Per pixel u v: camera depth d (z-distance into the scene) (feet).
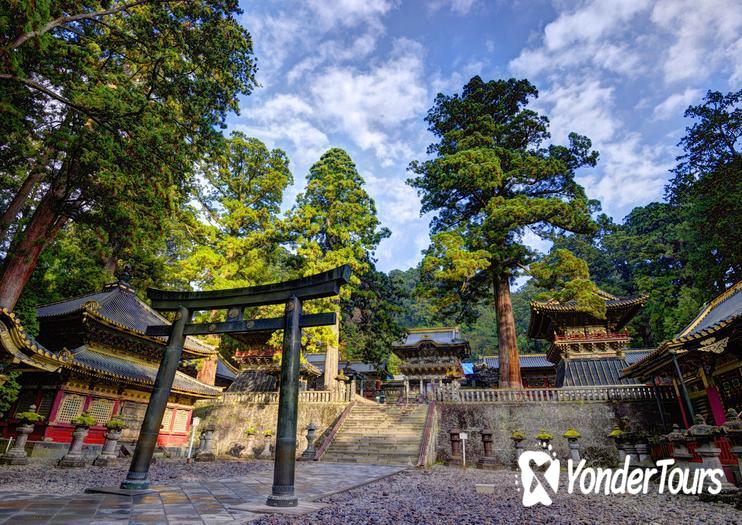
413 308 209.97
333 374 86.89
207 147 42.50
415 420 58.08
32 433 42.37
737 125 85.61
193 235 85.15
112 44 38.22
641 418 51.57
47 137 32.50
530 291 203.51
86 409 46.47
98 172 35.22
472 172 72.28
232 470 38.09
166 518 14.75
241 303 24.53
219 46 42.06
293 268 74.90
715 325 33.04
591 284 62.59
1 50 26.32
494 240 73.51
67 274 71.46
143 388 52.85
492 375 123.03
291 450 18.89
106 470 34.22
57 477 27.84
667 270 122.62
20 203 39.58
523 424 54.95
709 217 81.30
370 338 90.99
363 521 15.71
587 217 66.64
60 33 36.86
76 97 30.60
